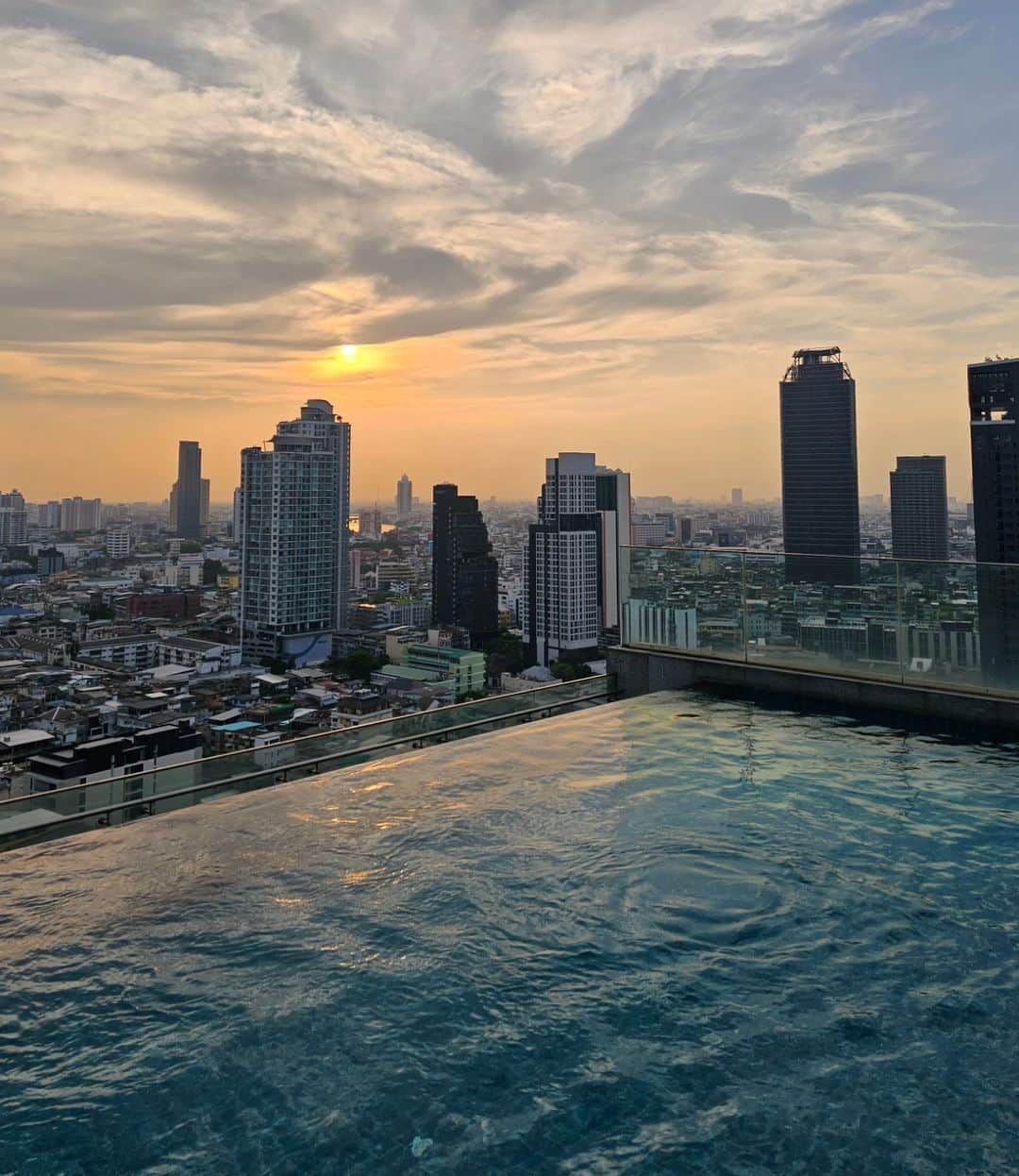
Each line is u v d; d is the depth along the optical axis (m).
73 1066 3.31
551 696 10.11
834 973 3.88
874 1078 3.13
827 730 8.63
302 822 6.08
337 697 74.12
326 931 4.39
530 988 3.80
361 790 6.85
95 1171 2.75
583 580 118.75
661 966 3.96
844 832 5.63
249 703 68.44
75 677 78.00
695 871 5.04
